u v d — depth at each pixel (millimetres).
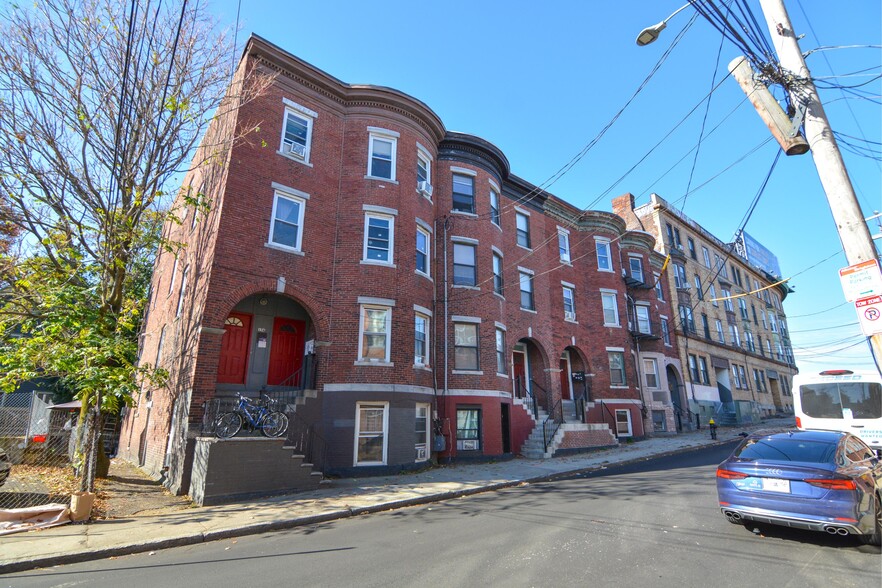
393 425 14992
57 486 11719
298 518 8938
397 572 5844
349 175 16969
